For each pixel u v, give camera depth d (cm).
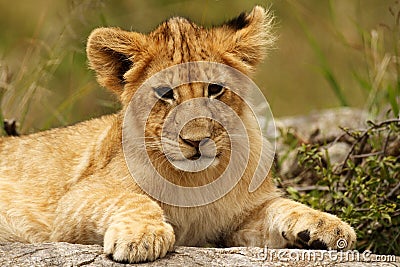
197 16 1838
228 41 1020
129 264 855
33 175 1102
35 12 1938
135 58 1012
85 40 1170
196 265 854
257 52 1058
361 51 1620
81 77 1520
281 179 1278
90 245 905
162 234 879
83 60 1510
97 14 1527
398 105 1411
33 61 1500
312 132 1441
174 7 1884
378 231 1146
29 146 1144
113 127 1068
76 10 1499
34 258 860
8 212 1069
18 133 1362
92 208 981
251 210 1041
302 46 1997
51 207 1066
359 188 1192
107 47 1040
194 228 1033
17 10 1953
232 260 867
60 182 1078
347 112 1552
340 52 1923
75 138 1128
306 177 1287
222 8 1830
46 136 1160
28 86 1438
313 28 1981
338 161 1311
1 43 1875
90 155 1080
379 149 1255
